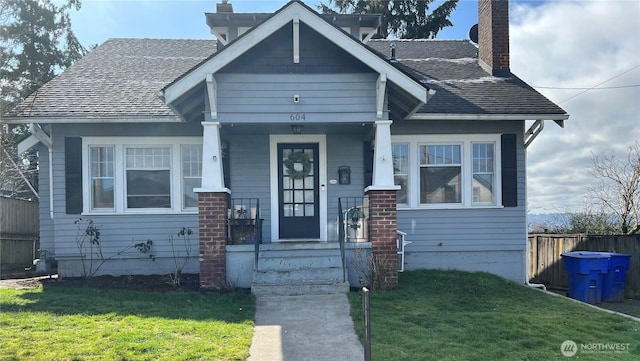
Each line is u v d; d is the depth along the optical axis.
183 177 10.53
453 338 5.96
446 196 10.80
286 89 8.73
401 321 6.65
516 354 5.45
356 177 10.91
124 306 7.14
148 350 5.29
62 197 10.20
